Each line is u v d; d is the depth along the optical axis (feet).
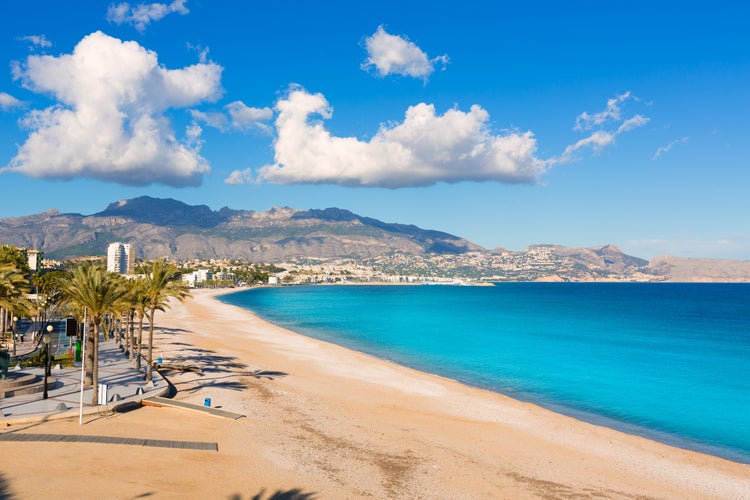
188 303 634.43
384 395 151.84
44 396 115.34
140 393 125.80
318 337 323.57
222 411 118.42
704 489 90.07
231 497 73.67
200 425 107.55
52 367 155.53
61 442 88.94
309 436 106.32
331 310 602.03
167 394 132.98
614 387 178.29
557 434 118.73
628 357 249.75
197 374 169.17
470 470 92.53
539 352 262.26
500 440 112.27
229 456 89.97
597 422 134.41
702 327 408.05
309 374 181.78
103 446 88.74
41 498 67.15
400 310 609.42
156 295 148.66
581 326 410.93
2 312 230.89
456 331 365.81
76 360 167.73
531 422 128.06
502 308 654.94
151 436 96.78
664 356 255.09
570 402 155.94
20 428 96.37
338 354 238.27
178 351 222.28
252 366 192.95
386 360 229.25
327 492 78.18
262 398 138.41
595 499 82.74
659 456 106.63
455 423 124.26
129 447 89.40
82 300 112.78
